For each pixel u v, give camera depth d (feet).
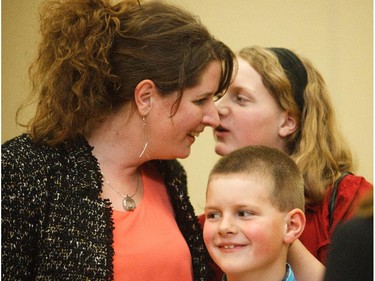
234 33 16.98
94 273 8.39
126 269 8.81
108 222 8.85
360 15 16.19
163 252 9.25
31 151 8.78
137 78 9.25
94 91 9.18
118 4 9.62
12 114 16.83
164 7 9.67
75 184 8.84
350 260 5.33
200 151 17.19
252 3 16.93
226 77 10.26
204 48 9.52
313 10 16.51
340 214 10.57
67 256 8.40
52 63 9.43
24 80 16.76
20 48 16.90
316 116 11.81
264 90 11.62
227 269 9.30
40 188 8.52
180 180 10.65
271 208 9.38
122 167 9.70
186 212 10.21
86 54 9.07
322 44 16.42
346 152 12.15
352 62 16.20
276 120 11.70
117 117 9.50
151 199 10.00
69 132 9.20
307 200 11.00
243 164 9.70
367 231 5.36
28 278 8.43
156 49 9.28
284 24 16.70
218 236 9.39
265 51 11.89
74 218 8.63
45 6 9.70
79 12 9.23
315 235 10.77
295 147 11.84
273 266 9.46
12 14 17.01
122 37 9.31
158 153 9.70
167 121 9.44
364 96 16.10
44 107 9.32
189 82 9.37
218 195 9.50
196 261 9.96
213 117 9.92
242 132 11.65
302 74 11.97
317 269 9.87
